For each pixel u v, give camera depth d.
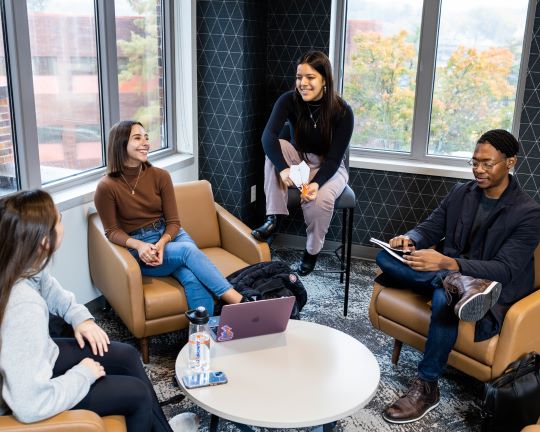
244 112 4.19
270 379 2.20
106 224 3.04
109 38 3.56
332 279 4.08
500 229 2.70
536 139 3.72
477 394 2.85
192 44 4.13
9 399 1.69
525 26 3.92
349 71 4.39
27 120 3.08
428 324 2.74
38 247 1.73
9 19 2.92
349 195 3.56
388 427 2.60
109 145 3.05
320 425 2.21
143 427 1.98
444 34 4.11
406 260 2.74
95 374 1.89
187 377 2.18
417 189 4.25
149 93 4.07
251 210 4.51
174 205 3.19
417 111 4.27
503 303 2.65
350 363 2.32
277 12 4.29
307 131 3.45
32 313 1.71
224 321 2.37
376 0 4.20
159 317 2.91
